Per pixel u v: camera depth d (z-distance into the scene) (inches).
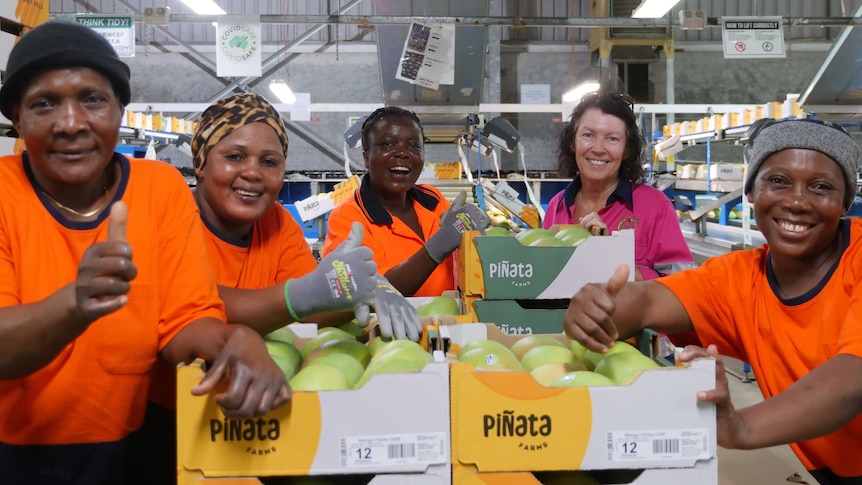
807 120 54.6
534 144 448.1
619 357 46.9
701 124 212.2
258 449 37.2
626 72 423.2
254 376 36.3
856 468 55.6
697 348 40.7
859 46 160.7
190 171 258.5
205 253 51.6
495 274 64.2
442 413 37.4
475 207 76.0
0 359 37.4
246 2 424.2
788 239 54.2
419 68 161.5
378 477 37.3
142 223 48.6
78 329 37.0
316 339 54.4
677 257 92.2
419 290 88.5
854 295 51.2
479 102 193.5
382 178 92.6
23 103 43.1
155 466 56.1
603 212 94.3
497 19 177.8
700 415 38.4
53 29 42.6
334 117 439.5
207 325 46.1
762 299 58.9
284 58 420.5
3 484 46.9
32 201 46.2
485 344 49.1
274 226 68.6
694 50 436.8
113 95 45.1
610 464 37.9
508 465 37.6
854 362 46.7
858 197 162.2
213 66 430.3
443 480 37.4
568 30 445.1
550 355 50.3
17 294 45.2
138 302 47.7
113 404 48.2
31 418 46.5
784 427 43.8
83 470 48.1
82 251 46.9
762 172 55.4
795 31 436.8
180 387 37.3
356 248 51.4
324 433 37.2
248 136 59.7
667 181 230.1
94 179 46.8
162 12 182.9
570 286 64.5
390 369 41.3
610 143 92.5
